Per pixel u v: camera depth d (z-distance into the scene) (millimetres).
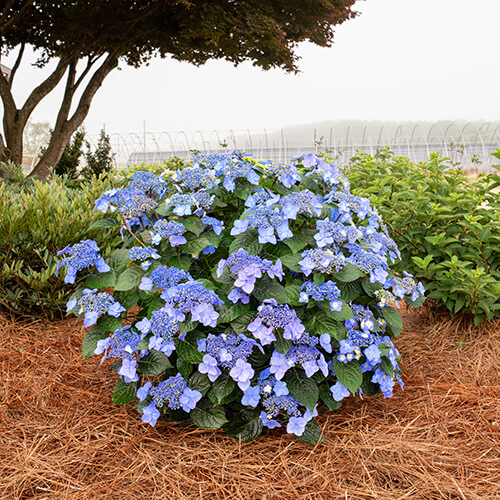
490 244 3248
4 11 8992
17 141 9602
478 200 3232
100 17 9102
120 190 2203
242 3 8898
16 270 3146
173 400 1938
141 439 2088
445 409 2408
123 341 1979
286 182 2139
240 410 2139
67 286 3379
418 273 3281
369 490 1768
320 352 2012
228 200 2322
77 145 11656
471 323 3307
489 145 17109
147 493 1761
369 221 2299
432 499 1738
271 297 1882
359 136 19234
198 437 2092
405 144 18062
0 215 3277
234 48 10562
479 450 2068
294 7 9766
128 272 2041
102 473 1881
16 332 3217
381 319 2162
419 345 3248
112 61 10484
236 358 1877
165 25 10031
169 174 2426
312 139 18406
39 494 1765
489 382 2701
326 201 2221
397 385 2693
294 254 1961
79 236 3445
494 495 1759
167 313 1854
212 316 1824
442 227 3344
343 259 1895
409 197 3564
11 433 2166
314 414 1959
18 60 10508
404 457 1975
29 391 2525
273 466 1908
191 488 1787
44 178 9961
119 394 2049
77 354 3010
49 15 9703
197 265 2305
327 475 1853
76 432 2174
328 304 1919
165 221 2023
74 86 10406
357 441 2078
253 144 18484
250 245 1967
